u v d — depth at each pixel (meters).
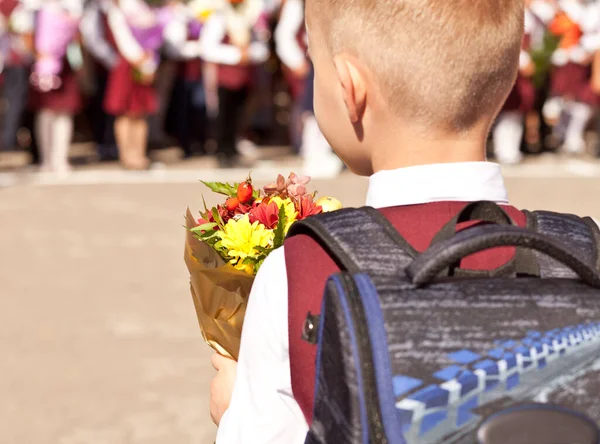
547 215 1.40
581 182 10.48
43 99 10.34
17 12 10.50
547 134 13.23
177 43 11.52
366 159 1.42
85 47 11.43
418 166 1.36
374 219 1.31
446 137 1.36
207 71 11.09
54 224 7.99
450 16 1.31
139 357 4.99
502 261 1.32
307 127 10.87
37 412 4.35
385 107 1.36
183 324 5.49
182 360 4.95
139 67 10.56
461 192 1.35
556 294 1.23
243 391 1.37
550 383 1.20
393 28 1.32
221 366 1.64
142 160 11.02
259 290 1.36
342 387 1.20
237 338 1.61
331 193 9.48
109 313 5.65
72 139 13.24
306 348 1.28
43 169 10.64
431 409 1.17
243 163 11.58
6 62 11.11
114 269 6.61
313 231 1.31
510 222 1.32
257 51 10.97
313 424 1.25
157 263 6.79
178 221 8.17
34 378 4.71
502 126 11.95
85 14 10.39
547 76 12.93
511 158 12.05
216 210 1.80
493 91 1.35
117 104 10.67
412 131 1.35
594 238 1.36
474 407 1.18
